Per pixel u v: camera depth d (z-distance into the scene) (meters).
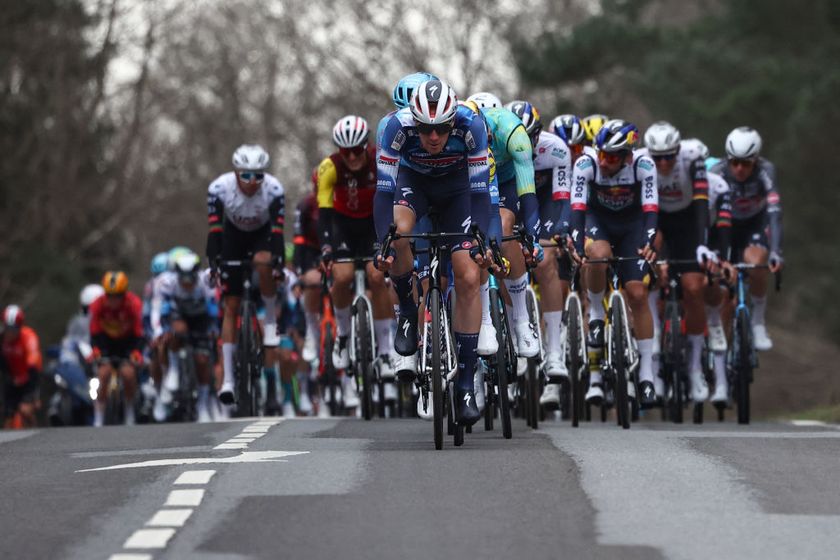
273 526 19.89
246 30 149.25
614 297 37.84
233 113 148.38
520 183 32.12
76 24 114.81
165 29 126.94
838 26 107.31
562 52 116.31
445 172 28.45
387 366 42.22
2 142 109.62
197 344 55.75
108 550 18.70
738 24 114.94
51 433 37.03
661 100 111.25
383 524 19.98
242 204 44.47
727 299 47.59
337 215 42.00
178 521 20.30
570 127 42.19
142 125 130.88
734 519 20.42
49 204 111.06
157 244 146.88
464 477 23.80
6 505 22.36
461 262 28.23
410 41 133.50
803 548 18.73
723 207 45.88
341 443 29.53
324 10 135.38
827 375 105.81
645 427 38.12
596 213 39.50
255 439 30.88
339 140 40.28
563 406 46.94
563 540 19.05
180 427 36.94
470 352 28.30
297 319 59.31
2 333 64.06
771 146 109.12
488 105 34.16
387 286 41.31
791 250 109.12
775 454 26.88
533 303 36.72
